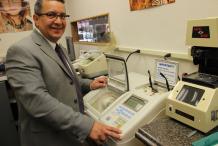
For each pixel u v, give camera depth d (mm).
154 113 1245
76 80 1421
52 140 1234
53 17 1214
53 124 1062
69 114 1047
